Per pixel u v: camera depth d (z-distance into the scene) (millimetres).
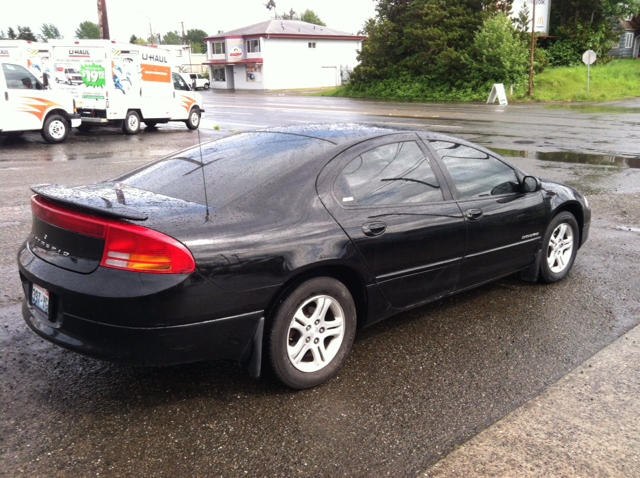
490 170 4270
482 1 37125
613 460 2611
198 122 19609
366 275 3330
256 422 2854
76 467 2482
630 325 4090
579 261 5574
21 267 3059
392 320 4176
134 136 16828
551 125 18906
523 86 34781
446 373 3391
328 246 3088
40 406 2938
